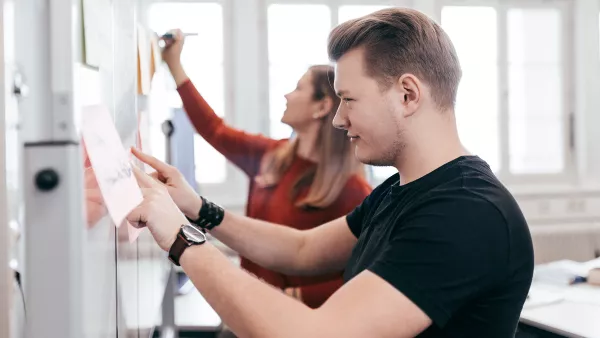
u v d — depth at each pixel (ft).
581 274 7.84
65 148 1.76
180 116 7.18
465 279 2.87
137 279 3.65
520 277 3.06
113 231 2.70
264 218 6.24
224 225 4.51
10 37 1.62
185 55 12.55
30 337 1.77
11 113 1.64
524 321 6.11
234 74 12.67
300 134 6.23
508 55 13.64
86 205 1.95
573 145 13.91
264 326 2.82
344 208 6.03
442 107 3.32
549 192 12.90
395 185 3.57
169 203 3.11
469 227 2.91
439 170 3.22
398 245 2.96
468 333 3.02
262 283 2.98
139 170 3.21
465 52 13.52
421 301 2.82
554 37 13.76
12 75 1.64
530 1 13.61
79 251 1.79
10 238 1.64
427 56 3.21
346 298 2.85
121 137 3.10
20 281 1.75
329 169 6.06
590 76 13.73
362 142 3.42
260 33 12.75
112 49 2.84
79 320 1.80
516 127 13.76
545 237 12.48
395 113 3.27
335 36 3.43
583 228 12.66
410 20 3.28
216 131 7.51
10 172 1.65
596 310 6.39
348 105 3.38
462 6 13.42
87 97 2.15
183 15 12.57
